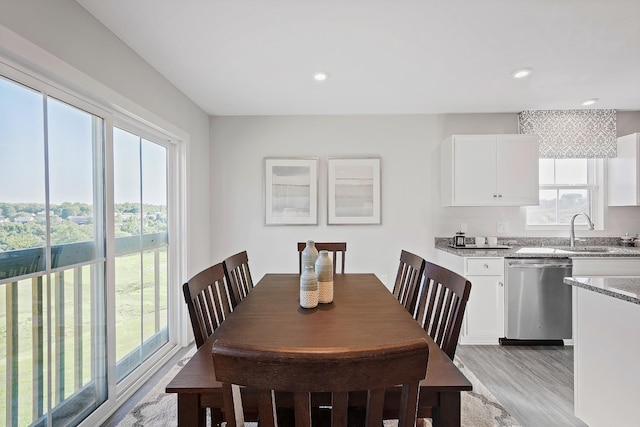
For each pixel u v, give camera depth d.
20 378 1.46
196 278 1.38
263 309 1.60
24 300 1.47
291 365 0.63
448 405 0.95
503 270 2.96
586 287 1.65
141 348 2.45
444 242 3.60
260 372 0.64
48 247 1.59
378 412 0.66
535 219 3.63
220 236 3.65
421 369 0.65
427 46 2.13
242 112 3.52
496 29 1.93
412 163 3.62
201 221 3.39
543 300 2.94
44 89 1.55
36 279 1.53
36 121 1.51
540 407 2.03
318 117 3.63
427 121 3.60
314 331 1.30
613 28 1.92
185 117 3.00
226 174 3.65
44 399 1.58
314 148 3.64
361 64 2.39
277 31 1.96
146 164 2.55
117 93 1.99
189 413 0.94
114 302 2.04
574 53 2.22
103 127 1.97
